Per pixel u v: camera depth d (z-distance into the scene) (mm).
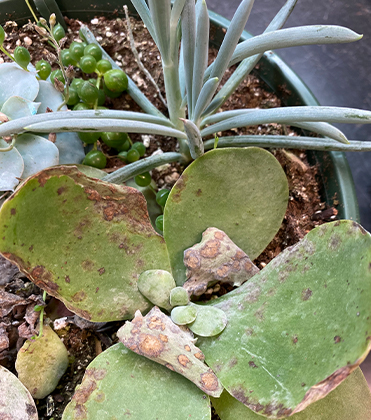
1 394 156
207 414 151
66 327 193
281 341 152
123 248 170
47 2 240
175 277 183
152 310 167
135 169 199
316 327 147
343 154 225
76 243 160
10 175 185
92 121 158
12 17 254
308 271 157
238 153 169
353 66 319
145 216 172
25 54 198
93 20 269
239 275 178
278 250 224
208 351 163
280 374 147
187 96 190
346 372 125
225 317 166
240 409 160
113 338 196
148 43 269
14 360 188
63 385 186
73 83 223
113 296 170
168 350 154
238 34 158
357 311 132
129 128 165
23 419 154
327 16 328
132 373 158
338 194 220
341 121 164
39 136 200
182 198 175
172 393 154
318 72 317
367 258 135
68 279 160
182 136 185
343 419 157
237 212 182
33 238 148
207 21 152
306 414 155
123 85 226
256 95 259
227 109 257
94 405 151
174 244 179
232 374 154
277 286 163
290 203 232
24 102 194
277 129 253
